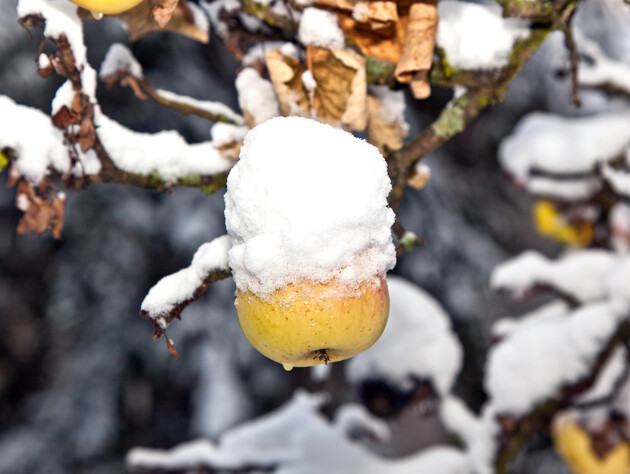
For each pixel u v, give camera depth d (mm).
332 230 461
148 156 587
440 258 2359
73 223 2213
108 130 579
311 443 946
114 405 2217
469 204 2492
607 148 1047
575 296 974
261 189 466
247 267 465
